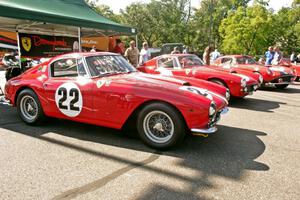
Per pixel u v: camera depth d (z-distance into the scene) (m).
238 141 4.24
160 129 3.75
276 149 3.92
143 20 43.78
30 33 9.37
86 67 4.31
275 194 2.72
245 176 3.09
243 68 10.37
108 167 3.29
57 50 10.43
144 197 2.65
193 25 48.09
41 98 4.65
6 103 6.59
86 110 4.21
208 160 3.51
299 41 38.88
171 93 3.64
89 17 9.17
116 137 4.33
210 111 3.52
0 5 6.14
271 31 32.47
